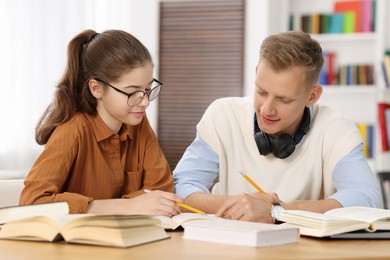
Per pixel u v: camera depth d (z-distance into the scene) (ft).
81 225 4.25
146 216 4.43
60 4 16.90
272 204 5.90
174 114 20.43
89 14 17.76
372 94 18.45
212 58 20.08
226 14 19.92
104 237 4.19
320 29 18.54
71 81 6.36
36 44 16.52
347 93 18.61
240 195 5.74
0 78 15.84
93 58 6.18
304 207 6.14
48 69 16.69
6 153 15.94
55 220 4.34
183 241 4.52
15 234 4.50
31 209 4.89
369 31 18.17
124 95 6.06
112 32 6.29
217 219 5.27
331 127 7.22
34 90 16.47
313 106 7.41
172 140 20.45
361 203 6.42
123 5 19.22
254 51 19.74
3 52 15.89
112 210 5.57
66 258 3.79
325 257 4.04
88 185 6.45
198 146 7.59
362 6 18.28
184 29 20.27
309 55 6.30
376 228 5.04
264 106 6.41
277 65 6.21
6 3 15.92
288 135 7.02
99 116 6.44
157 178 6.89
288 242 4.64
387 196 17.31
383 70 17.60
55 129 6.23
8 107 15.94
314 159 7.23
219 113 7.60
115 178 6.61
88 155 6.37
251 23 19.77
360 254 4.22
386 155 17.78
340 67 18.35
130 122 6.20
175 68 20.39
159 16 20.43
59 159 6.02
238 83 19.88
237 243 4.44
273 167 7.30
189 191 6.90
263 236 4.41
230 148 7.49
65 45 16.97
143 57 6.11
